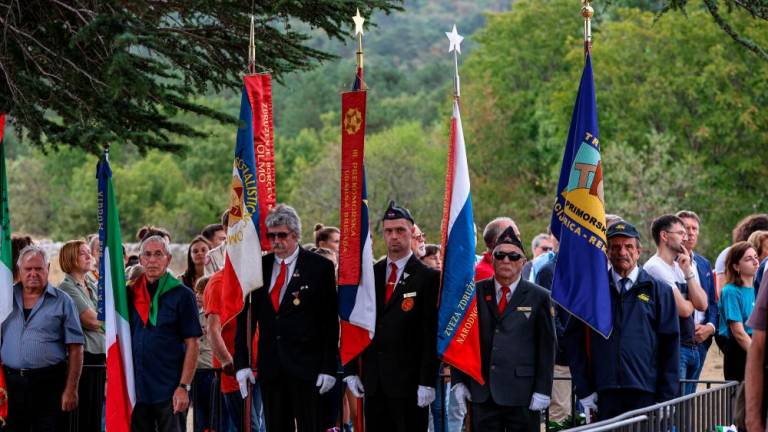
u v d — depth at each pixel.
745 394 9.73
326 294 14.26
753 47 17.84
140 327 15.10
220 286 15.52
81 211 116.38
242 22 16.39
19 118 15.27
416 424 13.94
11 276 15.31
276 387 14.22
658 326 13.43
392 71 188.00
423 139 89.44
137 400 15.02
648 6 83.38
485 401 13.59
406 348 13.84
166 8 16.41
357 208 14.14
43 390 15.33
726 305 16.14
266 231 14.45
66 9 15.54
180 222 110.88
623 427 10.80
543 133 85.06
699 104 66.56
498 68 92.62
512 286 13.78
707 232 57.88
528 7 91.06
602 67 69.31
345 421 17.97
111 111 14.81
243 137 14.98
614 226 13.59
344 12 16.12
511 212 75.19
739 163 64.56
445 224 14.12
